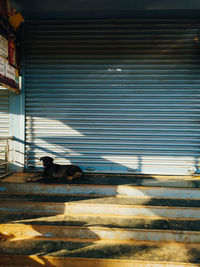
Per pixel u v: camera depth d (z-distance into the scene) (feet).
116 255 8.43
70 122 14.79
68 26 14.46
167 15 13.92
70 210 10.88
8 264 8.32
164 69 14.44
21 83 14.58
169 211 10.66
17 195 11.92
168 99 14.52
